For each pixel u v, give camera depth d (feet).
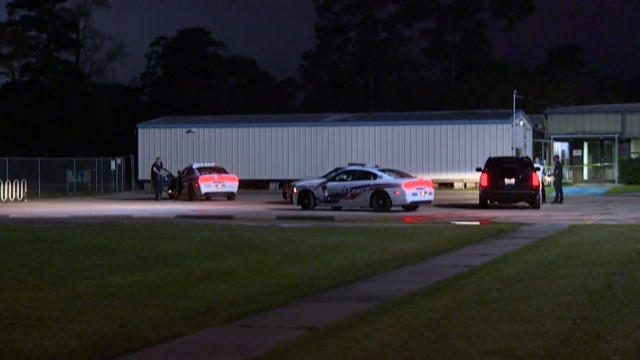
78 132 247.09
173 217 95.50
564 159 185.98
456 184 161.68
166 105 277.44
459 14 296.30
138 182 187.73
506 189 105.91
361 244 67.10
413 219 91.56
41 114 244.42
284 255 60.29
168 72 280.51
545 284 44.78
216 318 40.34
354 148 167.84
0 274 49.21
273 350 33.50
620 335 31.96
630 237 66.54
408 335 34.63
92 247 60.44
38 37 245.45
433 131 163.12
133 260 55.52
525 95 263.49
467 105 270.05
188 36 280.51
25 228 72.59
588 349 30.04
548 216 95.55
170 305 42.88
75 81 244.63
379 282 50.39
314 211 106.11
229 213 103.19
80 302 42.75
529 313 37.14
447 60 301.43
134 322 39.17
